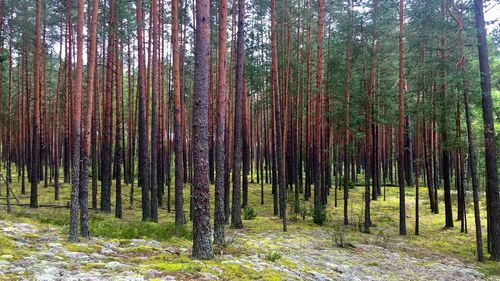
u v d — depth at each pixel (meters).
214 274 7.56
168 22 26.16
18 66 33.97
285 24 22.86
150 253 9.25
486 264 13.95
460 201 23.59
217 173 11.50
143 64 17.92
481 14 14.78
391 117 23.02
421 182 44.53
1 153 48.34
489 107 14.74
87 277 6.50
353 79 22.97
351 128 24.53
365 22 21.27
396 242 17.33
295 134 26.14
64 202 23.67
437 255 15.21
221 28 12.30
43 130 32.06
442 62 16.14
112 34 21.59
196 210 8.84
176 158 15.93
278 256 10.41
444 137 20.47
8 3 25.86
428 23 17.02
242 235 14.77
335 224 21.31
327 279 9.12
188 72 35.75
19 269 6.69
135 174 39.16
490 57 18.73
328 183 34.16
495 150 14.81
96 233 11.43
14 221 12.39
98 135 35.69
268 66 27.08
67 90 28.56
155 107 18.27
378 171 36.09
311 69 27.72
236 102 16.78
